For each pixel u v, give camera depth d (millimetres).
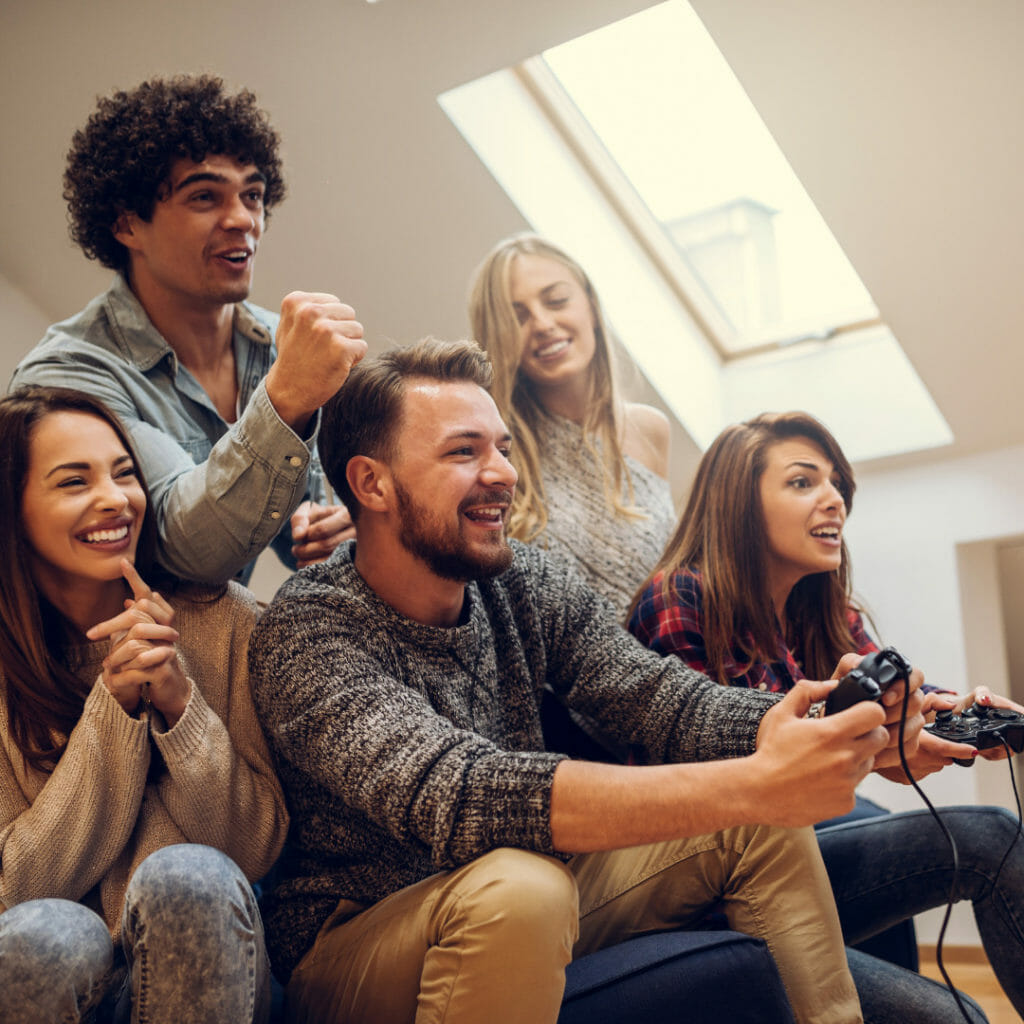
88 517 1312
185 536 1386
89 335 1767
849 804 1101
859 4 2365
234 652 1411
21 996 1053
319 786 1320
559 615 1503
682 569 1823
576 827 1109
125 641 1251
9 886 1192
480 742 1187
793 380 3641
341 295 3232
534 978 1078
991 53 2381
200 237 1715
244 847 1318
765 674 1746
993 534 3375
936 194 2699
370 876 1306
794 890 1314
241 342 1884
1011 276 2844
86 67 2787
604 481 2266
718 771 1108
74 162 1773
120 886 1269
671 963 1242
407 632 1347
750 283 3566
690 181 3387
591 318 2404
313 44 2645
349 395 1394
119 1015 1200
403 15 2541
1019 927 1484
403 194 2969
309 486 1948
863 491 3590
